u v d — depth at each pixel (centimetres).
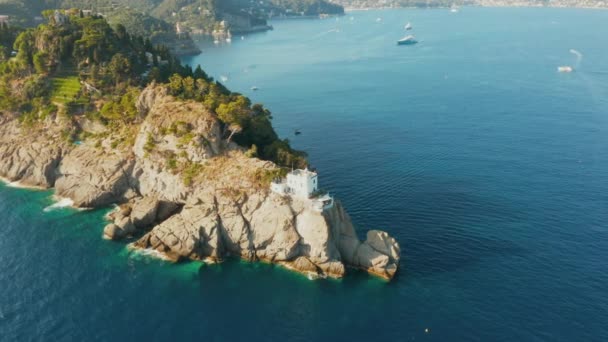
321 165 16688
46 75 17775
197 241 11300
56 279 10644
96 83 17238
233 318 9469
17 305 9831
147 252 11575
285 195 11244
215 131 13125
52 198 14300
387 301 9806
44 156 15050
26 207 13738
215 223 11275
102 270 10950
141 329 9219
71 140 15388
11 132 16425
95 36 18775
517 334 8844
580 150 17588
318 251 10719
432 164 16612
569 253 11200
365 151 18012
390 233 12138
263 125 14412
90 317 9525
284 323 9312
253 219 11312
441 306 9612
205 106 13825
